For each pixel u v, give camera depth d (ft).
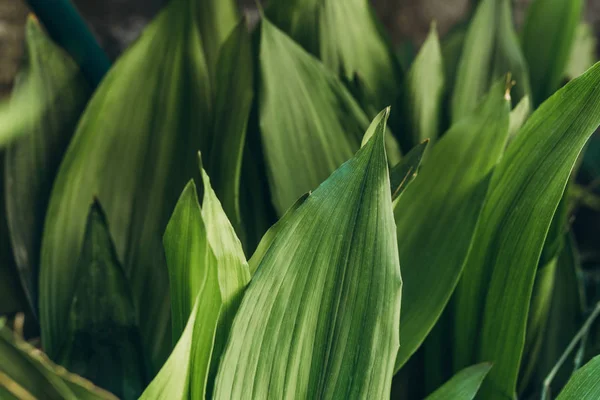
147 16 6.26
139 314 2.92
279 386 2.36
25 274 2.98
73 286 2.89
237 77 2.95
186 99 2.99
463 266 2.66
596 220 6.01
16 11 4.74
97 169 2.93
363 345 2.35
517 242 2.61
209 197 2.38
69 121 3.06
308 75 2.93
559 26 3.30
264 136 2.85
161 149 2.96
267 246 2.43
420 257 2.72
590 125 2.48
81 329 2.84
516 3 6.82
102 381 2.84
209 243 2.38
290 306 2.34
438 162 2.77
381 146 2.30
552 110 2.59
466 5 7.06
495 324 2.67
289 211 2.42
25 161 2.98
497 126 2.70
